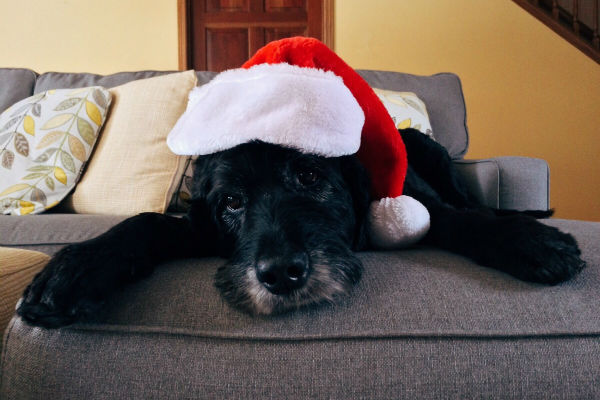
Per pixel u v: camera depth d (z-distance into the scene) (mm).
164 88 1905
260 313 785
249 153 1005
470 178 2078
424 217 1082
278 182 1034
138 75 2539
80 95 1923
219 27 4098
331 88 916
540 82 3875
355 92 1070
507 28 3840
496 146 3941
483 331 708
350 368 690
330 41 3873
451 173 1840
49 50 3893
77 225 1408
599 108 3873
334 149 907
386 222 1077
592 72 3848
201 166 1159
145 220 1021
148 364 706
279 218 956
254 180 1024
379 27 3861
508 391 674
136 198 1742
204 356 708
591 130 3900
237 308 788
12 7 3850
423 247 1153
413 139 1849
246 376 692
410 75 2760
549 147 3928
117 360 710
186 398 687
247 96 908
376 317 742
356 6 3850
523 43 3848
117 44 3908
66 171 1766
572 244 819
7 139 1850
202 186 1139
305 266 815
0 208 1678
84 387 697
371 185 1172
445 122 2617
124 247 872
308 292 794
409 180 1513
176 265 997
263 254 856
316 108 883
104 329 739
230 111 910
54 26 3869
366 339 714
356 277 862
